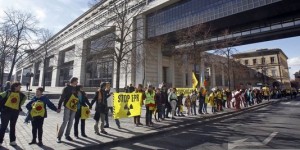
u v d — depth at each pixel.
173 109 11.96
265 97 30.94
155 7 34.84
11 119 6.15
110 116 12.91
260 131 9.02
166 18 34.84
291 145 6.67
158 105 11.24
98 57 20.95
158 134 8.50
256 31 31.08
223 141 7.34
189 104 13.90
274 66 72.12
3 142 6.48
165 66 41.56
